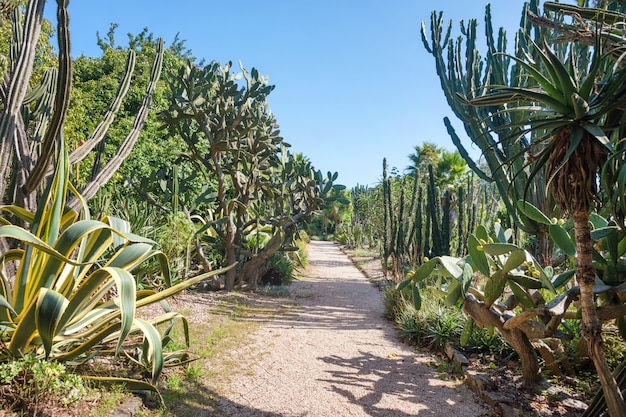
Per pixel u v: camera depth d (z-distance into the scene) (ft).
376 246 71.15
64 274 11.75
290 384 12.41
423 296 20.45
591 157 7.20
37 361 8.75
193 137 26.63
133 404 9.37
